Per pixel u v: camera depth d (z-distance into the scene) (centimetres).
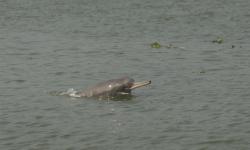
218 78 9188
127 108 7538
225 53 11394
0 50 12019
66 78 9350
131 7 19025
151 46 12269
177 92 8319
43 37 13688
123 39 13338
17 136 6562
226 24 15450
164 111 7394
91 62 10688
